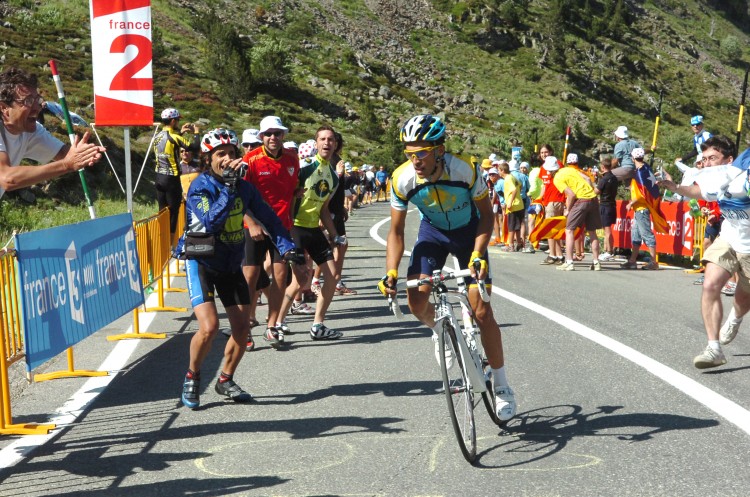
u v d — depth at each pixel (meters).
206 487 3.59
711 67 160.38
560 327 7.20
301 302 8.39
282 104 70.94
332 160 8.27
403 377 5.55
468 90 110.81
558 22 132.12
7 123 3.88
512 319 7.64
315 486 3.55
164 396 5.23
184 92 61.12
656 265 12.17
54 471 3.86
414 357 6.18
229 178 4.83
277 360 6.25
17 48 50.97
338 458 3.93
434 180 4.23
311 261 8.44
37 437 4.42
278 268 6.58
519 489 3.45
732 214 5.48
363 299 9.29
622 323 7.39
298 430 4.42
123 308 6.65
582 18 152.38
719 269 5.48
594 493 3.38
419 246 4.53
